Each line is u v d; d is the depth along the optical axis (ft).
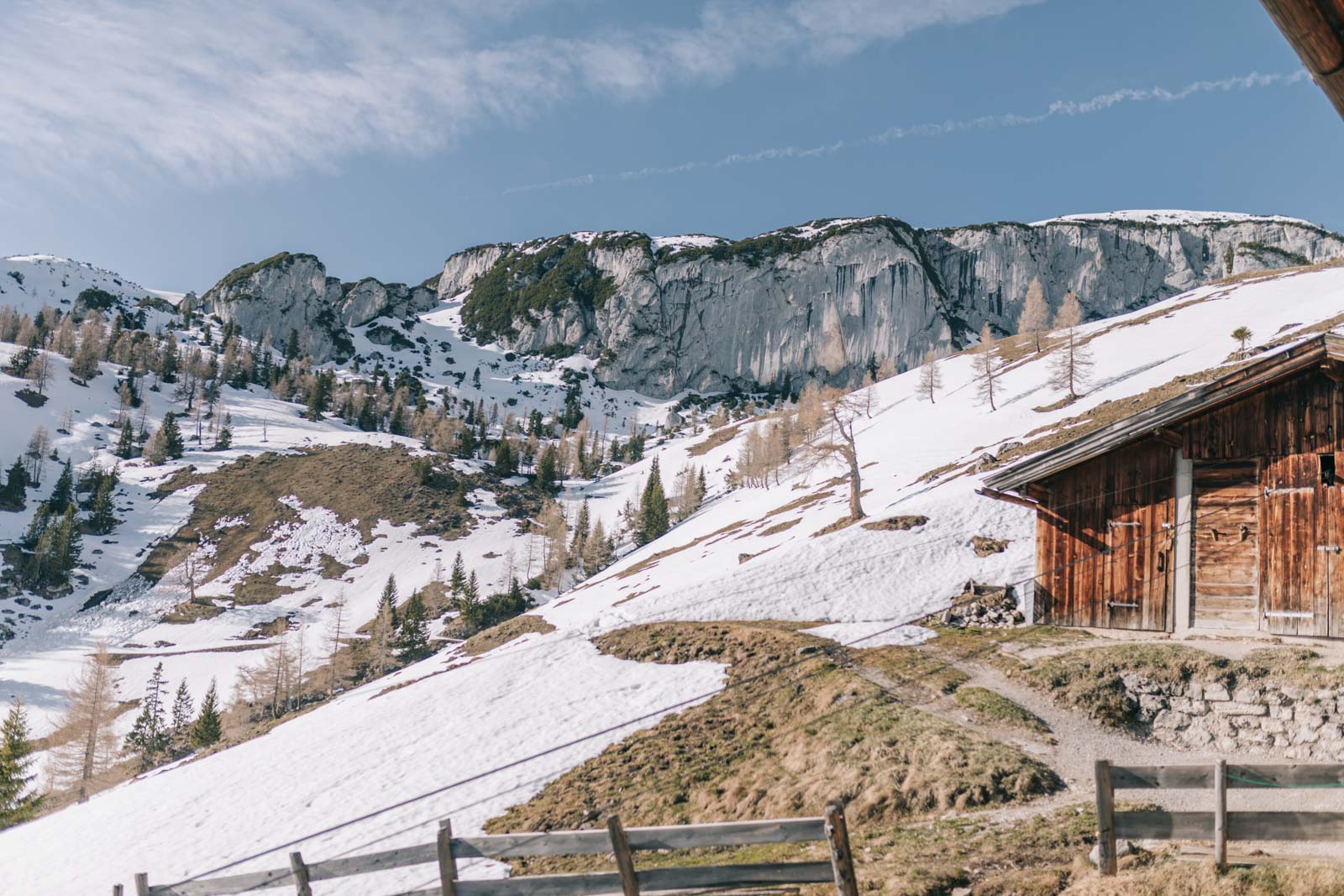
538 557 511.40
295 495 581.53
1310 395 77.20
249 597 460.96
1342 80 9.29
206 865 98.17
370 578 483.10
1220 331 328.70
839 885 37.47
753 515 320.09
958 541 167.73
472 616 400.26
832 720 86.33
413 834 89.04
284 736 149.28
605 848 41.27
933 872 49.29
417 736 121.70
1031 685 85.66
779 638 127.03
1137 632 84.79
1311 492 76.38
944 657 101.81
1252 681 72.02
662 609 160.56
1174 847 44.16
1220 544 80.74
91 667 300.61
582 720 110.63
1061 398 304.91
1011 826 57.72
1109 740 73.82
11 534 512.22
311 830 99.19
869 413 444.14
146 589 469.98
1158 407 82.12
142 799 136.36
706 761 87.45
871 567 162.61
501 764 102.32
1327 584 74.79
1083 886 41.47
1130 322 400.88
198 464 635.25
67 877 107.55
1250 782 40.37
